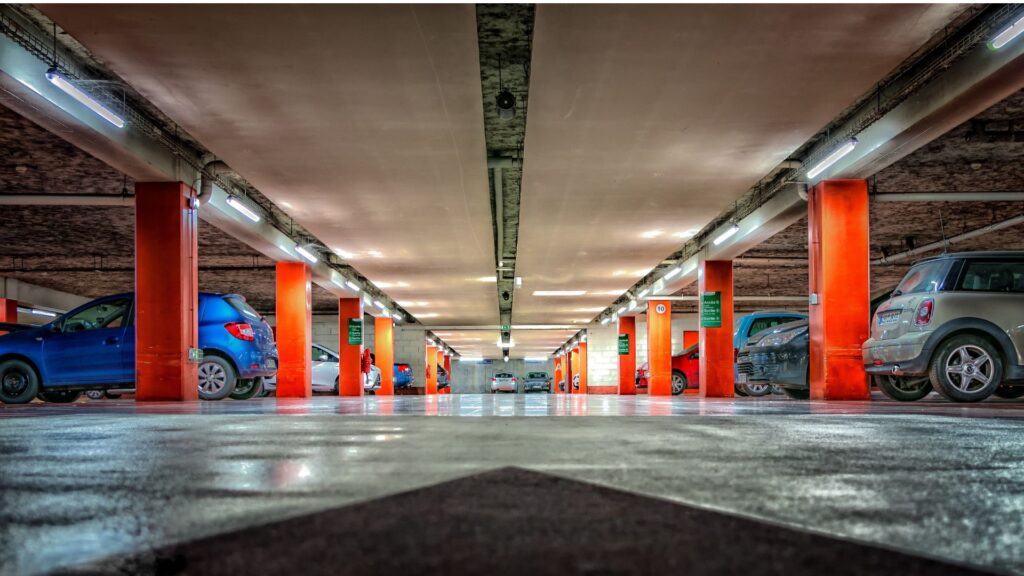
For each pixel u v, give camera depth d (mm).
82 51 7867
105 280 23000
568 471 2059
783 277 23688
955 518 1396
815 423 4113
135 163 9594
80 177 11750
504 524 1322
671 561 1058
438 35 6195
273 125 8312
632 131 8609
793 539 1205
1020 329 7297
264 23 5949
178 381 10273
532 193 11422
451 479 1910
